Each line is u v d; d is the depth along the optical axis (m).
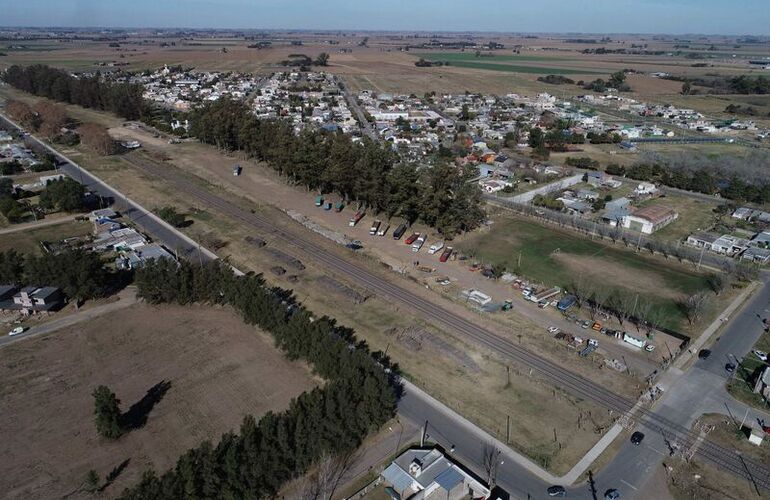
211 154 198.50
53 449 63.00
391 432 67.38
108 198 149.75
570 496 58.88
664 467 63.44
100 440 64.50
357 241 126.38
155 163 185.88
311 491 58.28
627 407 73.50
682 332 92.19
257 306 86.38
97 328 88.19
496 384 77.44
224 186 163.50
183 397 72.12
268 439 57.72
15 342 83.75
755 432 67.56
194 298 95.81
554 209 153.00
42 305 91.50
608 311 98.31
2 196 137.00
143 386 74.31
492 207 153.25
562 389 76.69
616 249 126.62
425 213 129.88
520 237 132.12
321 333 77.25
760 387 76.50
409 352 84.25
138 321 90.56
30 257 96.44
